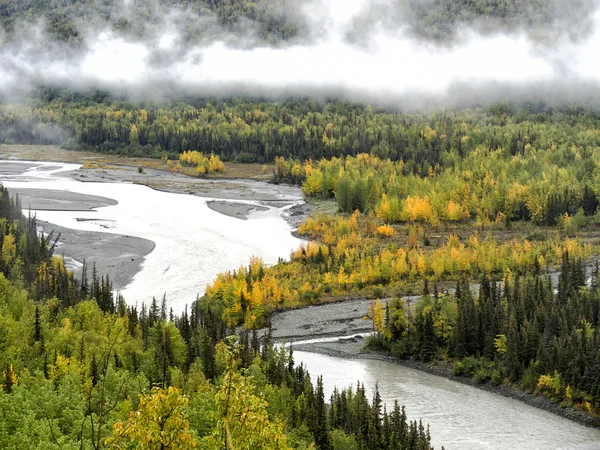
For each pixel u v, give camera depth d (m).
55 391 78.75
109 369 87.00
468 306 138.12
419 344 138.00
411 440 91.19
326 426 92.94
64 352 100.50
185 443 34.59
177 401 34.91
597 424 109.12
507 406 116.00
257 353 118.06
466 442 100.00
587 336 124.19
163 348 113.06
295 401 97.94
